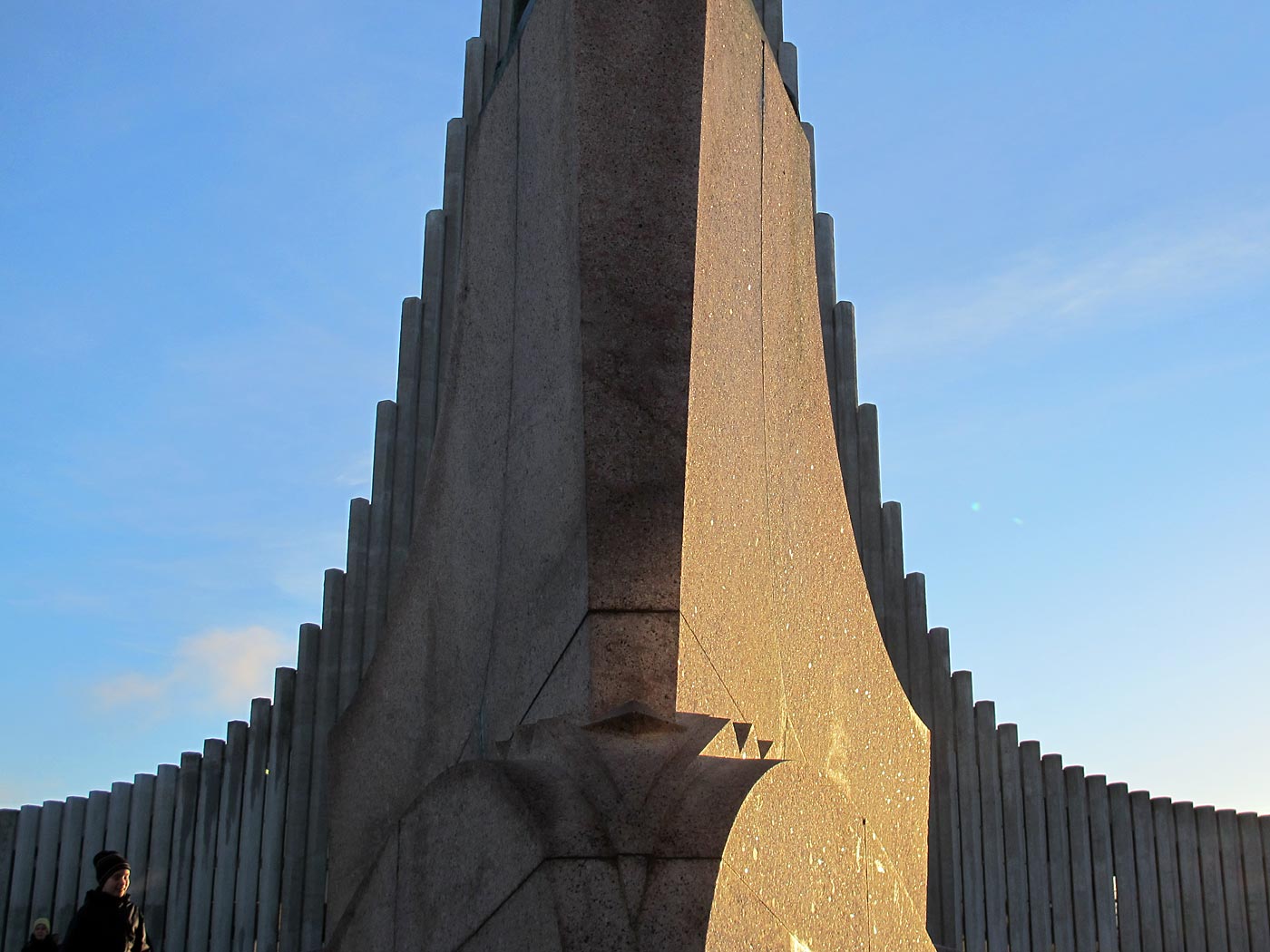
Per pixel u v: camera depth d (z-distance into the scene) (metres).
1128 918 10.74
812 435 4.08
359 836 4.31
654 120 3.41
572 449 3.22
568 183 3.41
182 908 10.49
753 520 3.53
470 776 2.97
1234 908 10.79
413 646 4.14
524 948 2.61
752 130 3.84
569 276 3.35
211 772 10.73
